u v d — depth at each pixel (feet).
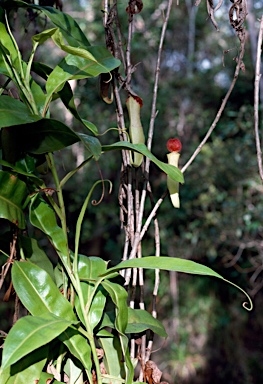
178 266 2.85
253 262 14.44
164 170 3.03
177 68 16.90
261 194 13.64
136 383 3.17
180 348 14.96
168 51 16.74
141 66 15.30
